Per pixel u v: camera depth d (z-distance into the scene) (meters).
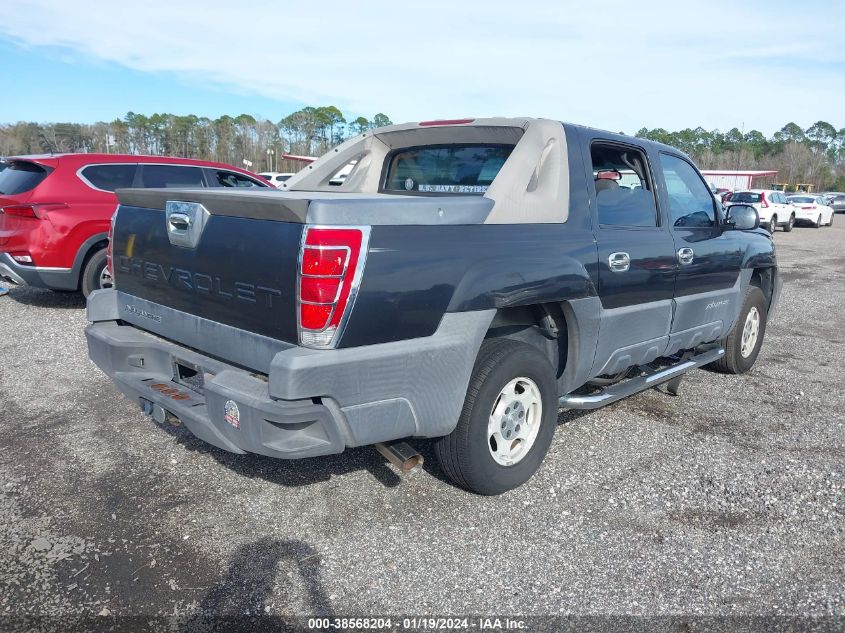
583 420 4.63
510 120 3.76
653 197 4.34
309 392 2.58
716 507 3.45
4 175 7.67
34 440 4.08
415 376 2.86
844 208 44.41
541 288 3.28
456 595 2.69
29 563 2.85
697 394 5.29
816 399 5.24
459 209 3.02
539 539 3.10
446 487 3.58
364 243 2.64
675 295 4.45
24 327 6.79
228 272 2.91
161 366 3.48
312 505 3.37
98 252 7.40
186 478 3.63
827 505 3.49
